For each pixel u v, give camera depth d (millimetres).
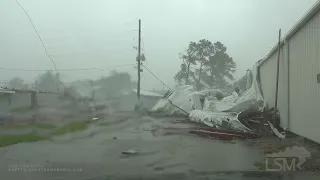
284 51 20406
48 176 8102
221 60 65500
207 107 30125
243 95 30172
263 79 28297
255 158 10586
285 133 18141
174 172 8484
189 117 31312
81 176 8086
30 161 10055
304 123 15836
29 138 15750
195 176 8039
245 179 7750
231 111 26047
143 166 9281
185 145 13836
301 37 16391
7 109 25391
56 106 28109
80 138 16266
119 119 31344
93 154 11398
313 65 14422
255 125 19125
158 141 15188
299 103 16812
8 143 14156
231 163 9711
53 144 13961
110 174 8281
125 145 13781
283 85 20719
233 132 17734
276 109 20906
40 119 25359
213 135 17391
